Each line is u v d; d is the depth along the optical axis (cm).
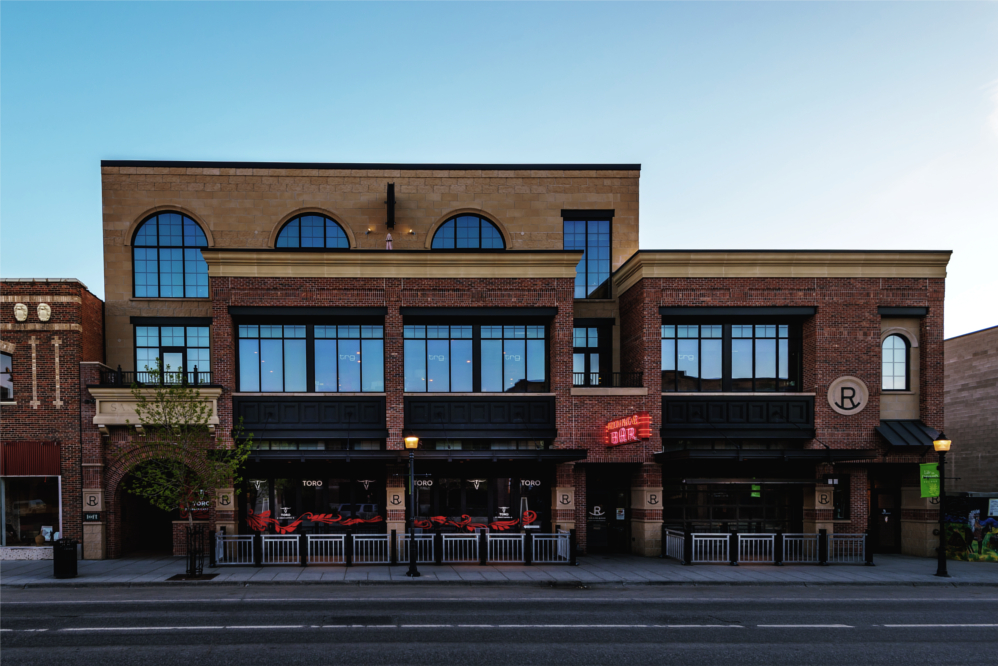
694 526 2233
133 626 1223
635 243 2519
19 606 1402
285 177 2442
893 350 2277
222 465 1811
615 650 1100
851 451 2042
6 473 2034
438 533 2084
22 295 2073
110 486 2070
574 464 2177
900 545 2266
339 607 1395
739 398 2205
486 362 2214
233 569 1836
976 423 2941
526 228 2495
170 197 2397
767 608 1441
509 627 1238
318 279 2136
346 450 2041
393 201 2408
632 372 2256
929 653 1111
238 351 2145
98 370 2094
